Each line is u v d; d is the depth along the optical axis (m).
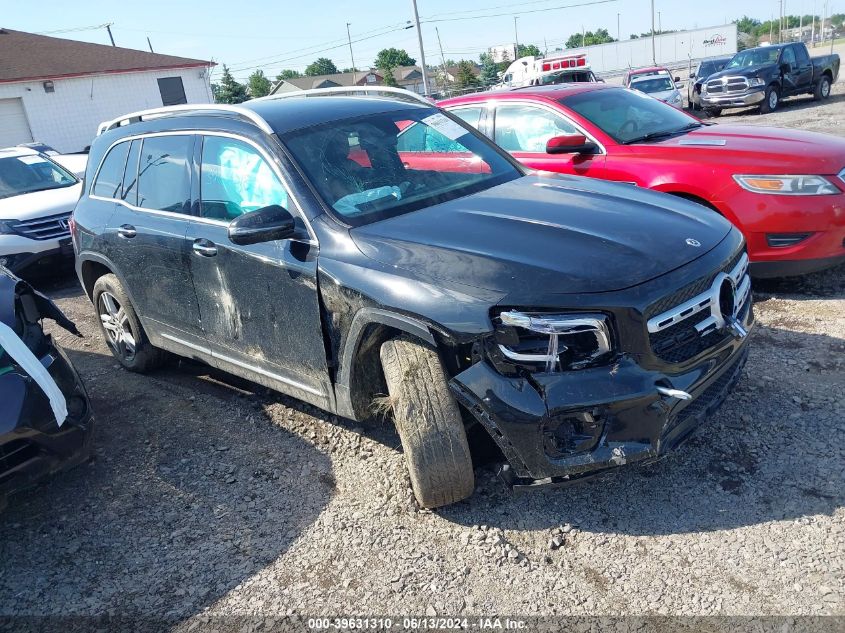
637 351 2.83
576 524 3.12
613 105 6.33
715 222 3.51
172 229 4.25
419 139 4.19
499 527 3.16
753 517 3.00
